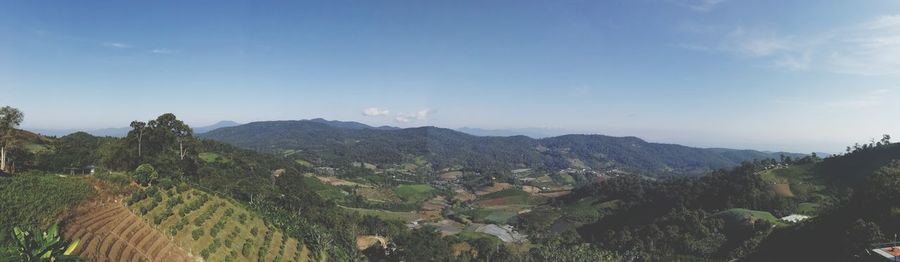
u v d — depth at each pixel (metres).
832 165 177.25
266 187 142.12
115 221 63.50
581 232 198.75
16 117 79.19
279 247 87.62
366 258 128.62
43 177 62.69
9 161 82.56
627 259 130.25
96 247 55.09
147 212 70.12
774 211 151.25
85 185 67.12
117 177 74.94
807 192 164.12
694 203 178.75
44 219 55.03
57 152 108.06
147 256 59.44
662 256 129.75
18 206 53.22
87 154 108.00
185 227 71.75
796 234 107.88
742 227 132.25
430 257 137.25
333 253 104.69
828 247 93.31
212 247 70.94
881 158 165.75
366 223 159.88
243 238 81.25
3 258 25.64
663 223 150.25
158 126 111.81
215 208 83.81
